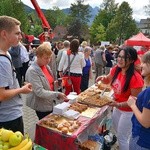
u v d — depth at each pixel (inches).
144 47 518.3
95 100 159.6
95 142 146.7
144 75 100.9
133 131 104.3
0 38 96.5
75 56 248.2
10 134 85.5
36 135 128.2
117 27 2839.6
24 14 2085.4
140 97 96.7
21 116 108.4
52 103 145.9
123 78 146.3
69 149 120.0
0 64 93.1
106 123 181.8
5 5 1946.4
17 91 98.7
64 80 246.4
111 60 485.4
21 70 257.0
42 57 135.6
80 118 139.3
